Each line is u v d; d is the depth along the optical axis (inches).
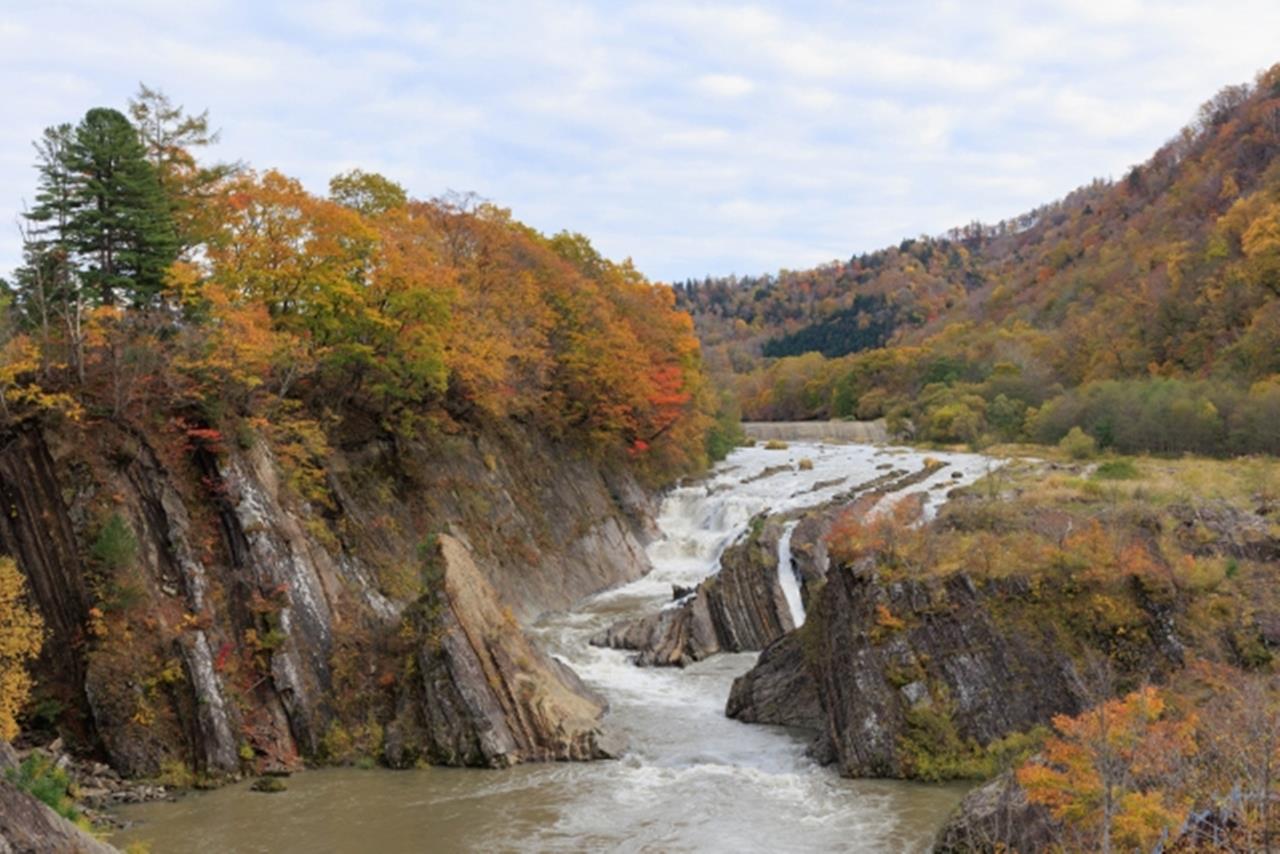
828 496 2694.4
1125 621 1251.8
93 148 1541.6
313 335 1752.0
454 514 2009.1
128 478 1337.4
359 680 1354.6
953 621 1275.8
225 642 1296.8
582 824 1063.6
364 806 1121.4
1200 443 2893.7
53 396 1269.7
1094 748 773.9
